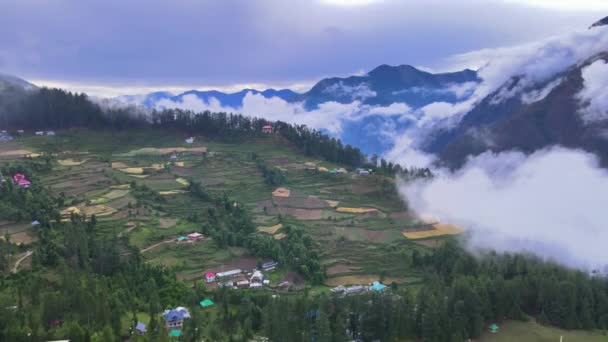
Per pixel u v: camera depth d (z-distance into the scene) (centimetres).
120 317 11969
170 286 14625
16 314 11331
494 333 13762
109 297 12769
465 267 17125
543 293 14788
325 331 11969
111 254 15325
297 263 17375
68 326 10925
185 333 11725
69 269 13512
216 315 13600
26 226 17112
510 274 16850
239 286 15912
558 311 14275
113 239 17400
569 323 14075
